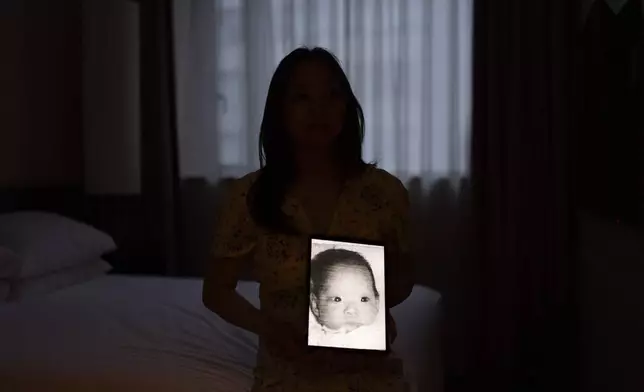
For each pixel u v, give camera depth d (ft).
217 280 4.15
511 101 9.00
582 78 8.41
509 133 9.03
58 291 7.86
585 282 8.32
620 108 6.53
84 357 5.11
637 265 5.93
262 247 4.02
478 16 9.12
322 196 4.16
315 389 3.84
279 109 4.11
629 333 6.23
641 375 5.80
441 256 9.57
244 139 10.17
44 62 9.96
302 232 4.00
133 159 10.46
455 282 9.53
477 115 9.18
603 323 7.34
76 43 10.70
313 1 9.79
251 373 4.79
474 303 9.43
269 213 3.96
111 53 10.39
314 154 4.17
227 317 4.08
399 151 9.56
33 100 9.73
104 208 10.55
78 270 8.54
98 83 10.48
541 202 9.03
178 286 8.13
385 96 9.68
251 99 10.09
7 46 9.20
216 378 4.68
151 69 10.25
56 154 10.28
